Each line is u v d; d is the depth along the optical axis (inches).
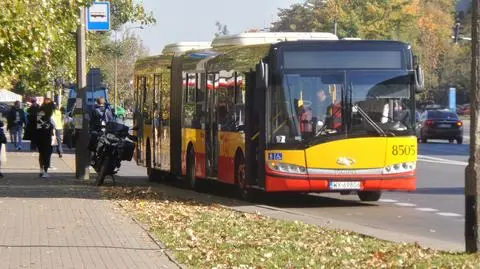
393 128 709.3
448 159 1403.8
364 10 3427.7
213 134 819.4
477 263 408.5
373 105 708.0
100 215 603.8
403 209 719.1
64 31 680.4
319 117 703.1
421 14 3941.9
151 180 1024.9
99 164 898.7
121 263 405.1
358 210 711.7
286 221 590.9
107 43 2237.9
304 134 701.3
